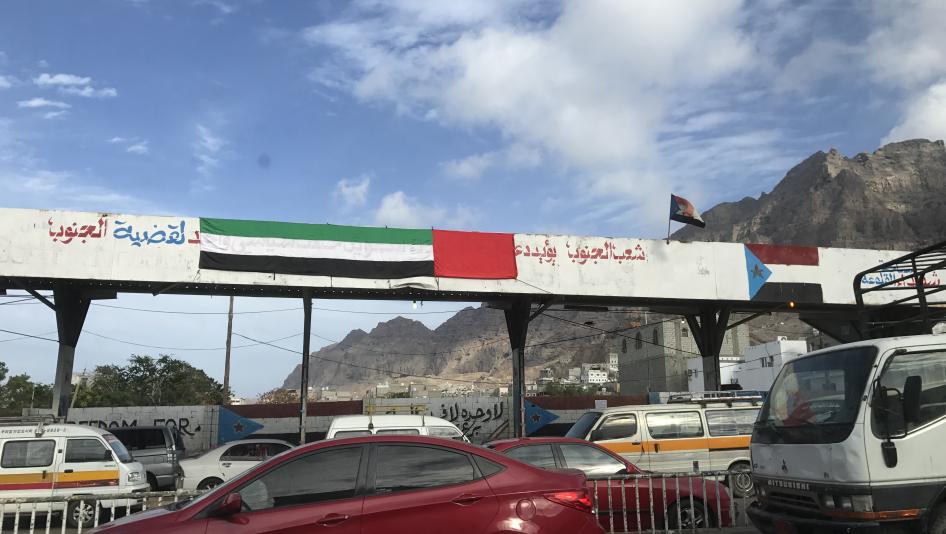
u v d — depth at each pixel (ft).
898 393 23.00
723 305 77.41
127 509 40.50
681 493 32.96
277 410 99.25
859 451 22.24
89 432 45.06
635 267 72.18
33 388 198.80
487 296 70.79
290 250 63.52
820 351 26.32
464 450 20.48
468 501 19.27
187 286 63.10
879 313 40.73
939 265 32.78
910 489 22.08
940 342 24.09
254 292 67.00
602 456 35.88
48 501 27.91
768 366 195.11
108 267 59.26
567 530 19.71
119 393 182.80
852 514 22.03
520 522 19.29
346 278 64.23
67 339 62.34
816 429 24.00
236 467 53.16
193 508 18.60
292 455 19.63
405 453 20.07
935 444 22.57
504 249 69.15
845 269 78.54
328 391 538.47
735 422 48.52
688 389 219.82
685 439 47.14
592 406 105.91
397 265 65.77
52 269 58.13
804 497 24.03
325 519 18.43
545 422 105.09
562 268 70.18
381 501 18.95
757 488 26.96
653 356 242.37
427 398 106.32
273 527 18.19
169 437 60.44
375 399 104.68
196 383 208.23
